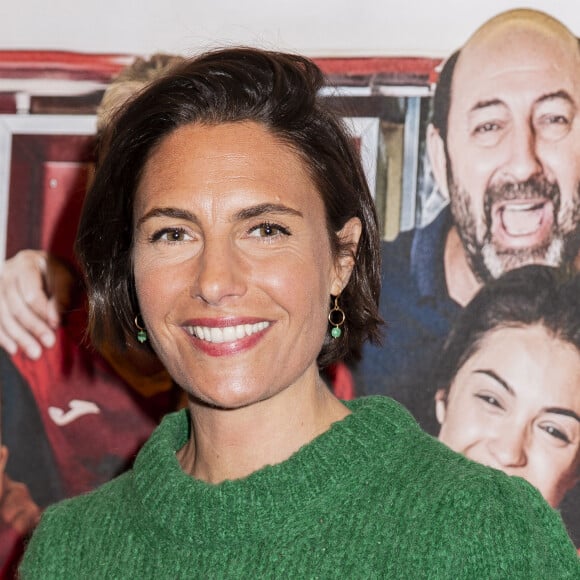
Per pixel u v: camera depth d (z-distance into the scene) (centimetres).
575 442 190
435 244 196
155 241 127
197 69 129
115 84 205
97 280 144
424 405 196
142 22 205
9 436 208
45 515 145
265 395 125
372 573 115
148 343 150
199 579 122
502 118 194
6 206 208
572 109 192
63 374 207
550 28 193
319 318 128
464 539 114
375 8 198
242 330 123
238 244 123
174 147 126
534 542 117
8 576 204
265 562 120
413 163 197
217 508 122
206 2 204
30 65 208
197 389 125
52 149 207
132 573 129
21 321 208
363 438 127
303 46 200
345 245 136
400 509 119
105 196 135
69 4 207
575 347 191
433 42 197
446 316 196
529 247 193
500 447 192
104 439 206
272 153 125
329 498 122
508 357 193
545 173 192
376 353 197
